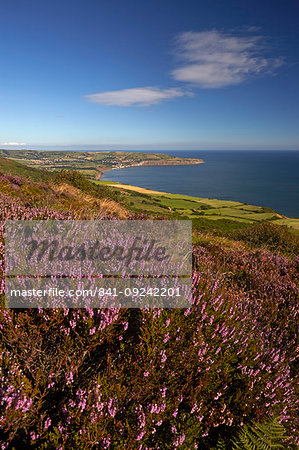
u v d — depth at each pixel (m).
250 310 4.21
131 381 2.34
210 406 2.49
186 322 2.96
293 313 4.27
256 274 6.23
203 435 2.25
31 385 2.07
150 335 2.58
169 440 2.17
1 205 6.14
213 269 5.92
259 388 2.71
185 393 2.47
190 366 2.60
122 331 2.65
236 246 12.02
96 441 1.87
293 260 8.09
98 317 2.63
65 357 2.28
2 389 1.88
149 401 2.37
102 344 2.66
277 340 3.65
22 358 2.31
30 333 2.42
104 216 7.53
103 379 2.26
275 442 2.15
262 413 2.46
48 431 1.97
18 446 1.87
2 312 2.51
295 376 3.09
